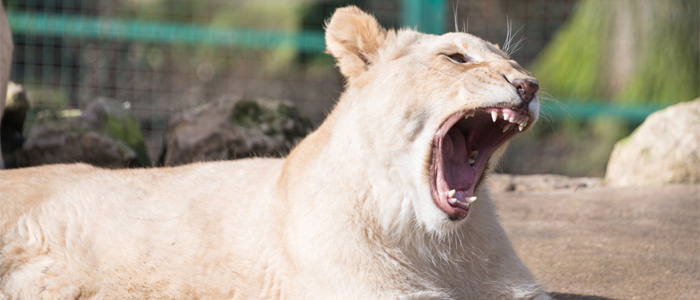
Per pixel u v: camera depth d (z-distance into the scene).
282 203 6.55
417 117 6.19
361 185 6.18
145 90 20.11
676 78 20.34
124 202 7.20
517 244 9.61
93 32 15.52
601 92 21.00
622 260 8.71
